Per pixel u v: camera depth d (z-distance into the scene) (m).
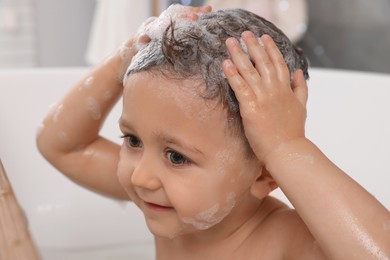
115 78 0.89
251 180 0.74
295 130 0.69
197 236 0.83
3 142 1.46
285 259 0.77
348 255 0.64
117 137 1.48
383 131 1.41
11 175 1.44
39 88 1.50
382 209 0.65
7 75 1.49
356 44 2.16
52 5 2.59
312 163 0.67
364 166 1.41
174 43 0.70
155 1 1.97
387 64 2.08
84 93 0.91
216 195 0.72
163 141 0.70
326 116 1.49
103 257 1.38
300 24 2.16
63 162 0.95
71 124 0.92
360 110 1.46
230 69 0.68
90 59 2.15
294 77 0.73
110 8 2.09
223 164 0.71
